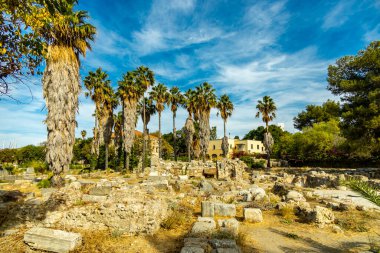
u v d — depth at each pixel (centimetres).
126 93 3397
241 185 2022
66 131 1662
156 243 723
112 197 962
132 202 849
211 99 4253
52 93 1631
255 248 702
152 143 6312
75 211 838
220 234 731
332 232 841
